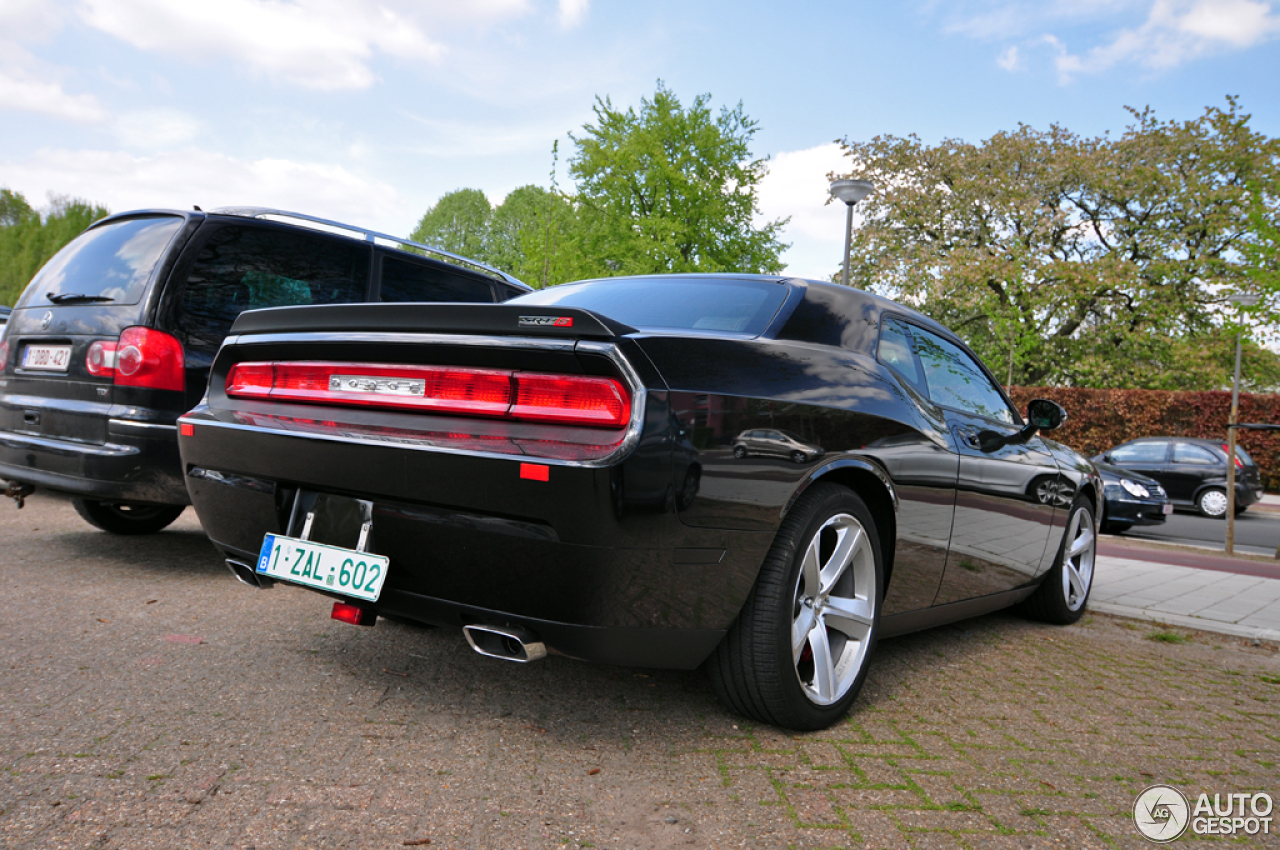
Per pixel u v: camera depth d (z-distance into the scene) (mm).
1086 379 24859
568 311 1941
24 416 3979
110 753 1969
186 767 1921
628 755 2154
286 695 2424
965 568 3186
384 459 2035
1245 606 4930
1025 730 2562
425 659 2836
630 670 2867
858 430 2471
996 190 24016
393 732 2201
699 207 23141
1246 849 1861
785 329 2535
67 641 2789
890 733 2455
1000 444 3402
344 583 2150
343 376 2275
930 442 2830
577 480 1821
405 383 2152
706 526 2002
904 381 2863
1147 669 3477
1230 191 22953
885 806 1951
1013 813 1962
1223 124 23438
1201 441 14516
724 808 1893
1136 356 25016
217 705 2311
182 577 3795
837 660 2545
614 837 1730
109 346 3676
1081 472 4270
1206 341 24016
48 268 4281
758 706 2311
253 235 4102
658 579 1954
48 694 2314
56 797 1748
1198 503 14266
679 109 23906
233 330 2590
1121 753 2424
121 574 3775
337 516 2215
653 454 1886
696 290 2887
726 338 2236
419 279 5059
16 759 1910
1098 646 3869
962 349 3576
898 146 25688
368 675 2637
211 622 3119
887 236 25375
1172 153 23812
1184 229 23625
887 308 3014
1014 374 25266
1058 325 25719
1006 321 23234
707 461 1990
